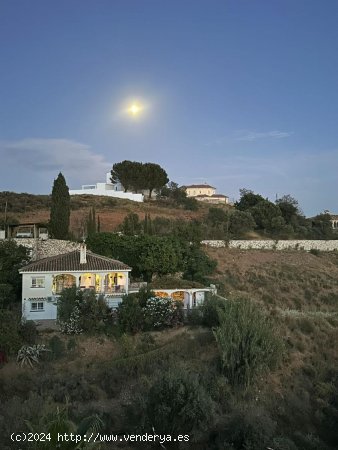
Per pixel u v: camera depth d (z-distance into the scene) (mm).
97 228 66938
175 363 25641
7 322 28578
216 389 23984
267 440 19312
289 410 24531
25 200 92125
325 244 78375
